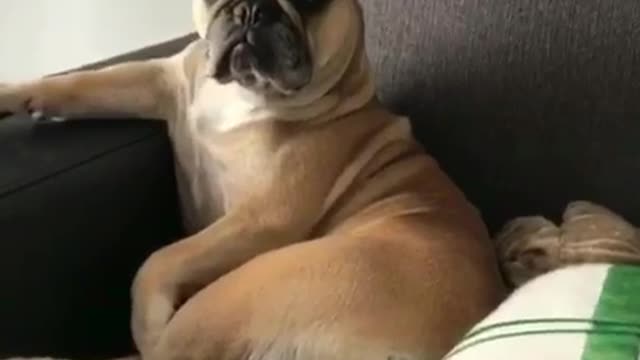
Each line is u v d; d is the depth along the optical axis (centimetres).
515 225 137
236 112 137
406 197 136
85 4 201
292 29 131
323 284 124
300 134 136
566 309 104
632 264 125
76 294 131
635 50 138
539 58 143
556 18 142
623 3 139
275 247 133
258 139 135
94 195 132
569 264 124
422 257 126
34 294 126
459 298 124
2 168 127
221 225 132
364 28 146
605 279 109
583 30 141
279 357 123
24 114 138
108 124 140
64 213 129
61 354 130
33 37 207
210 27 133
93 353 134
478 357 101
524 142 144
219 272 132
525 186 144
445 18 149
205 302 126
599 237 128
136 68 142
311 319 123
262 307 124
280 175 134
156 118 143
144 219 139
